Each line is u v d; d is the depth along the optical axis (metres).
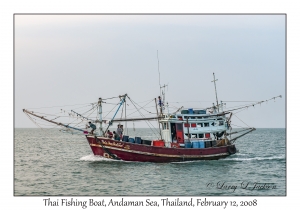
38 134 199.75
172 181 50.53
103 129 64.06
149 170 56.69
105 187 47.56
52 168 60.66
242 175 55.31
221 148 66.44
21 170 58.97
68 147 104.31
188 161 63.28
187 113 64.56
